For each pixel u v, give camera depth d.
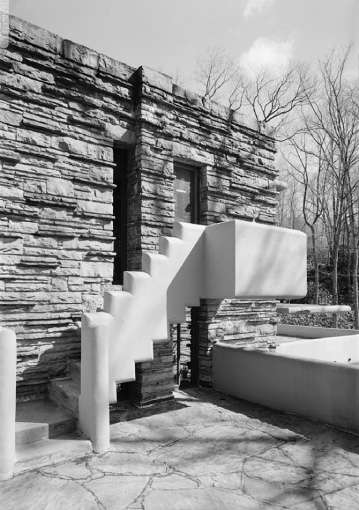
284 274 5.82
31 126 5.02
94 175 5.59
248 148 7.83
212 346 7.00
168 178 6.38
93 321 4.39
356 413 4.89
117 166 6.27
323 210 21.17
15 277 4.83
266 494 3.39
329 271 24.20
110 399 4.54
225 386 6.72
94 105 5.62
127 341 4.71
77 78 5.43
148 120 6.07
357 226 18.95
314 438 4.73
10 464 3.61
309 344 9.08
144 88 6.03
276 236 5.73
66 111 5.36
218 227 5.50
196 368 7.14
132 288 4.82
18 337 4.85
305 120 18.98
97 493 3.34
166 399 6.20
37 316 4.99
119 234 6.28
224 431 4.92
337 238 17.27
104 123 5.73
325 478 3.71
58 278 5.19
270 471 3.84
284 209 28.33
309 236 27.09
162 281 5.13
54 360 5.14
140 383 5.93
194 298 5.54
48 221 5.13
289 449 4.39
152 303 5.00
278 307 8.12
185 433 4.84
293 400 5.65
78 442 4.14
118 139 5.91
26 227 4.95
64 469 3.78
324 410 5.26
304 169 21.23
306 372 5.51
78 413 4.44
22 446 4.02
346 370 5.04
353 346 10.31
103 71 5.69
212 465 3.96
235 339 7.38
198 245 5.64
